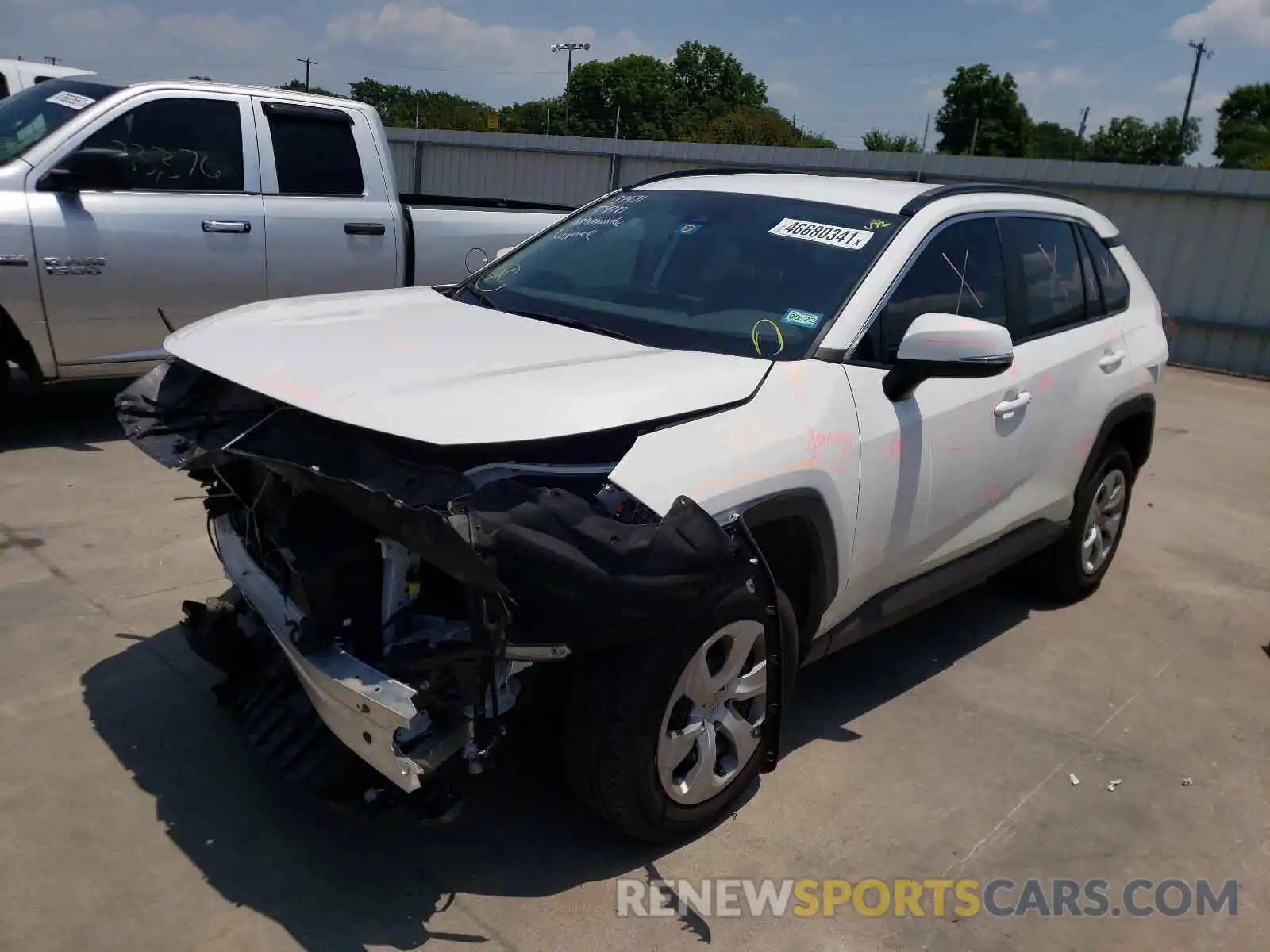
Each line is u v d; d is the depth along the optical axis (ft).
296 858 9.14
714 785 9.77
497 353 9.70
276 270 21.27
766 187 13.04
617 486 8.36
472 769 8.36
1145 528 20.84
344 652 8.15
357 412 8.22
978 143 208.23
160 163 19.86
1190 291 42.80
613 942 8.54
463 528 7.61
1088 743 12.41
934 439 11.43
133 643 12.41
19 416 21.33
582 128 248.11
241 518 10.26
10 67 31.42
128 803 9.62
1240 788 11.69
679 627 8.69
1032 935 9.14
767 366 10.02
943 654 14.48
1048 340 13.87
